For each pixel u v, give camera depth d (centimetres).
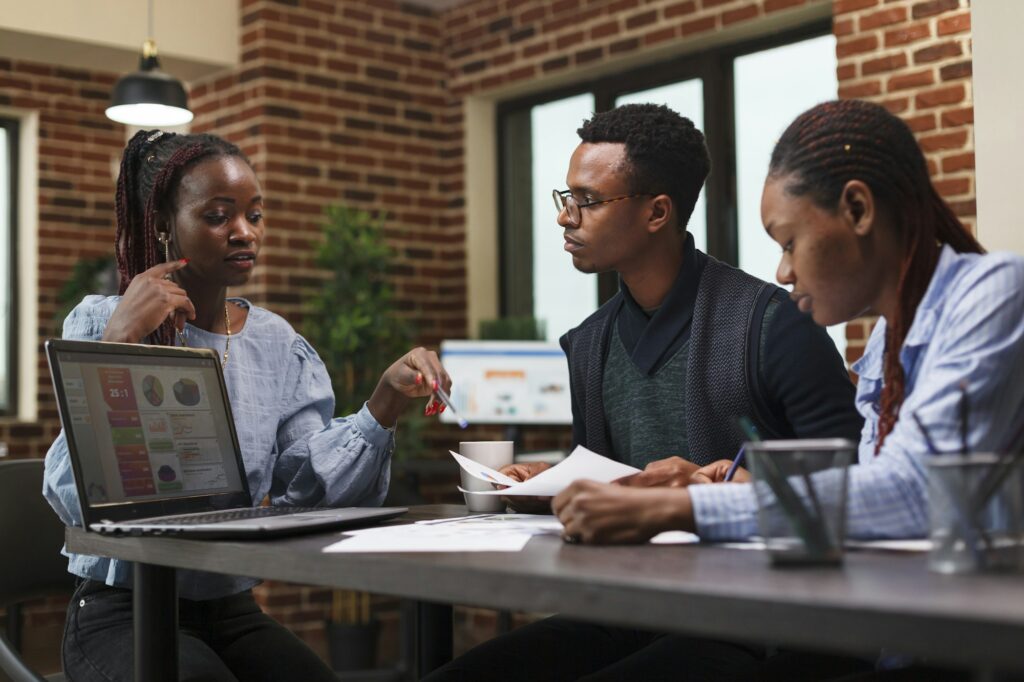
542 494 136
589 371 186
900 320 122
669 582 87
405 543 117
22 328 555
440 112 539
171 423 159
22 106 547
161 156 185
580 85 504
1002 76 338
